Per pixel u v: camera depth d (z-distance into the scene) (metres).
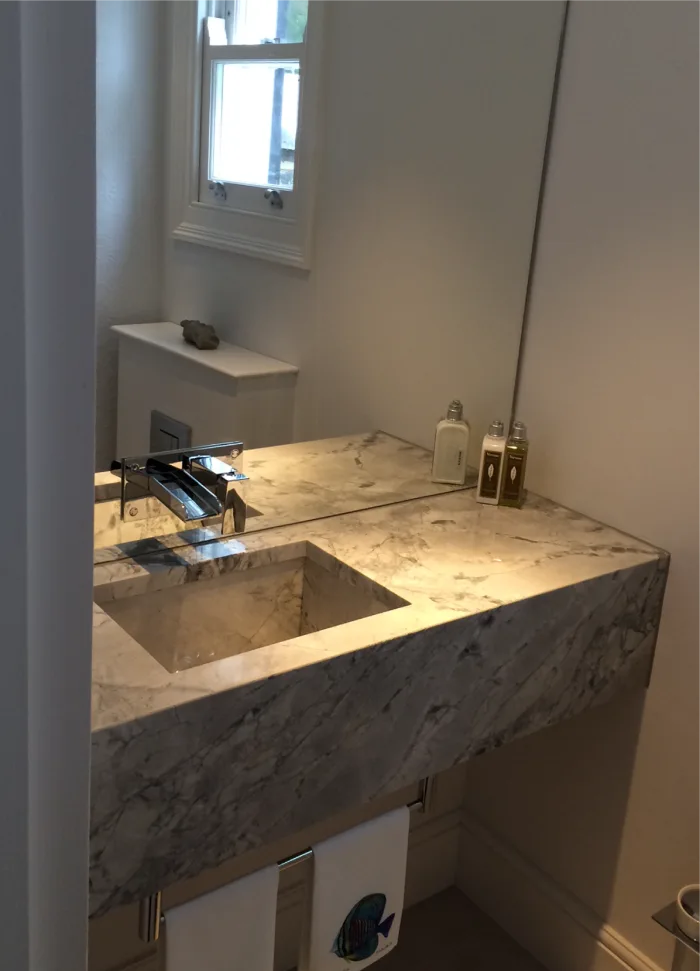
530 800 2.03
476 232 1.71
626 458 1.67
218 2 1.37
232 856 1.20
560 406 1.77
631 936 1.86
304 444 1.68
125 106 1.33
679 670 1.66
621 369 1.64
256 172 1.50
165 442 1.51
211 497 1.58
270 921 1.34
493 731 1.47
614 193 1.59
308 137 1.53
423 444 1.80
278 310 1.57
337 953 1.46
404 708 1.32
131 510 1.50
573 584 1.47
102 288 1.38
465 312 1.75
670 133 1.49
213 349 1.53
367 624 1.29
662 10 1.46
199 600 1.49
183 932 1.24
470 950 2.06
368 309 1.66
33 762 0.65
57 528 0.61
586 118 1.61
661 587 1.64
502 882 2.12
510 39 1.63
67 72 0.53
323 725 1.23
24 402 0.55
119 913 1.69
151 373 1.47
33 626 0.62
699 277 1.49
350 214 1.60
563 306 1.72
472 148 1.66
